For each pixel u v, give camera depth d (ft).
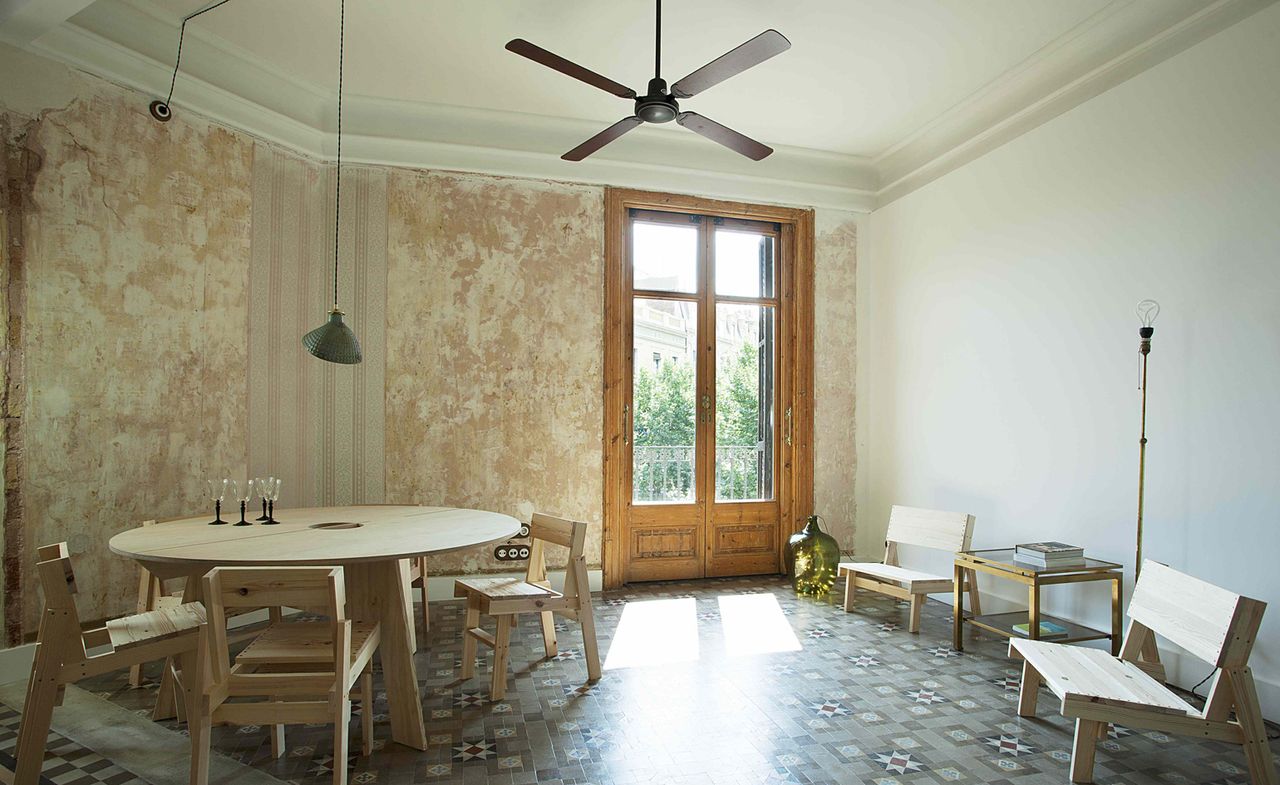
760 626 13.76
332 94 15.08
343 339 11.60
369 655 8.02
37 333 10.87
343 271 15.35
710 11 12.01
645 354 17.69
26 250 10.74
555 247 16.63
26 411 10.73
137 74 12.14
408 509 12.19
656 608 15.07
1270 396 9.77
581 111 16.07
